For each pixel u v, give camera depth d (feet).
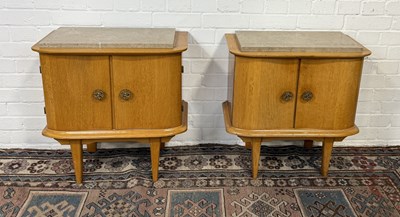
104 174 7.57
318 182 7.43
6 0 7.45
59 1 7.54
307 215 6.52
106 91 6.58
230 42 7.18
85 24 7.72
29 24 7.63
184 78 8.18
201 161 8.04
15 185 7.19
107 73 6.47
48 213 6.48
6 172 7.59
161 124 6.87
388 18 7.87
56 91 6.53
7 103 8.11
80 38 6.57
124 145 8.56
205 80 8.21
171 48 6.41
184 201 6.82
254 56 6.48
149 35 6.95
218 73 8.18
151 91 6.63
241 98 6.85
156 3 7.65
